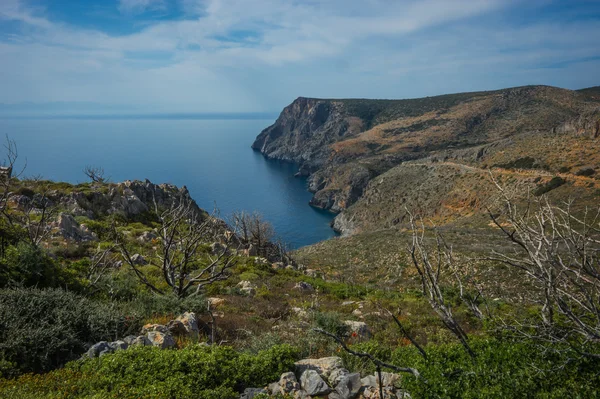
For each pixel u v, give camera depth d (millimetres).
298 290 22875
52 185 34781
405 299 21203
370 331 14281
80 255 20344
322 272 41469
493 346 6699
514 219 5848
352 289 25188
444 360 6672
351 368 8820
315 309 16922
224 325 12953
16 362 7465
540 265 5328
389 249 60688
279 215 156250
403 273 42219
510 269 31000
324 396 7195
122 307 12281
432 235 64688
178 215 17438
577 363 5781
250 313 15867
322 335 11258
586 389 5352
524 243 5688
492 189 93875
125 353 7809
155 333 9617
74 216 28359
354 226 133875
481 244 53250
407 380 6254
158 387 6746
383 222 121188
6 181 18125
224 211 142875
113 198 35031
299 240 128625
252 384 7602
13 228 15555
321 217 162750
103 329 9609
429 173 130875
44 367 7812
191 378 7188
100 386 6918
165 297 13977
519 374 5762
